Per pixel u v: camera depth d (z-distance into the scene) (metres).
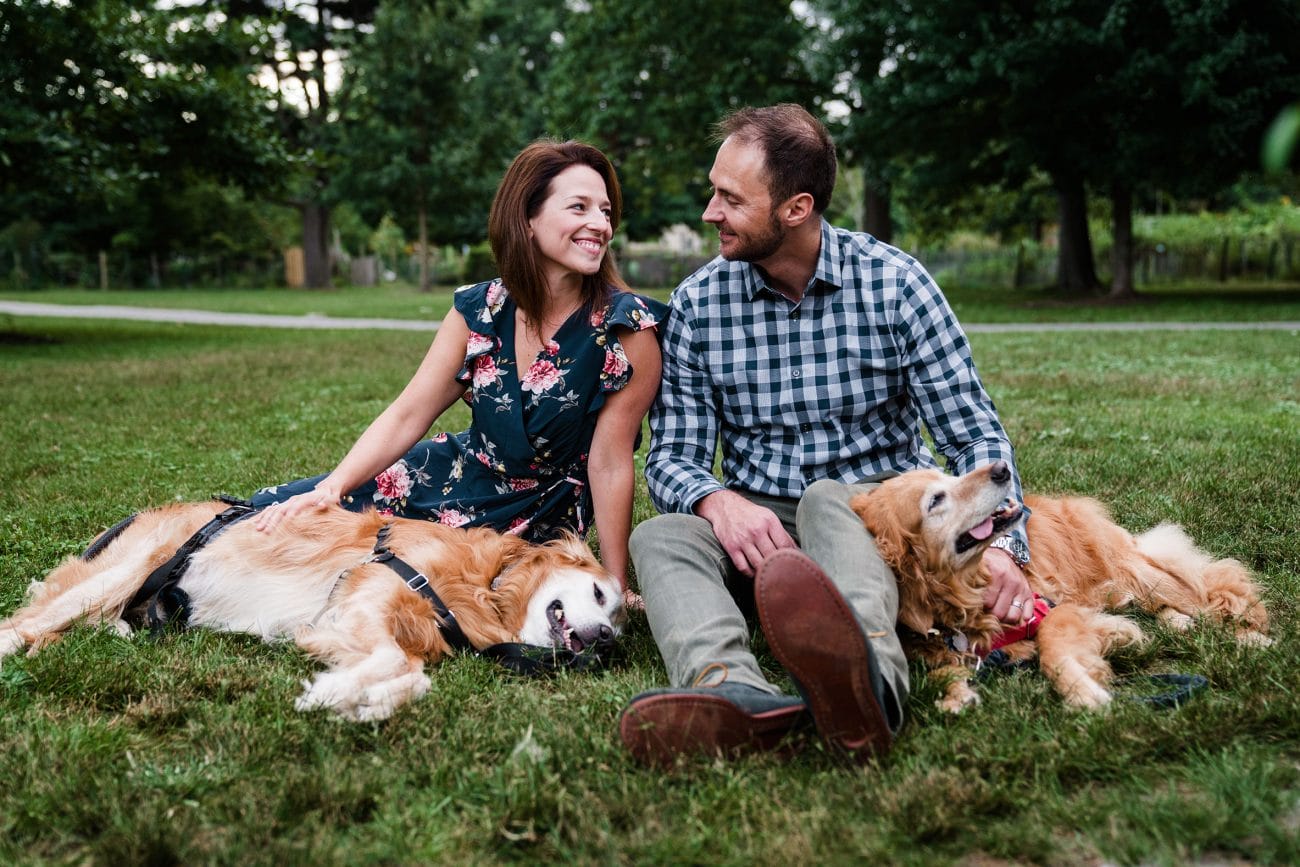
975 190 30.05
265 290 43.69
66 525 4.60
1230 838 1.87
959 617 2.90
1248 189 36.97
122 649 2.99
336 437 6.92
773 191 3.02
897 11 22.22
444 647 3.04
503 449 3.45
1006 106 21.36
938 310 3.17
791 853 1.86
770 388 3.27
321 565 3.20
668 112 25.88
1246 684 2.58
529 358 3.39
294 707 2.59
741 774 2.16
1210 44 18.61
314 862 1.86
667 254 42.75
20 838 1.98
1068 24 19.00
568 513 3.61
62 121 14.76
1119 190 23.72
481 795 2.11
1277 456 5.56
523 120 40.28
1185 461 5.48
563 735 2.36
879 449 3.29
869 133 23.36
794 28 24.94
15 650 3.04
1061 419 7.24
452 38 36.69
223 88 16.56
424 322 22.44
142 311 26.39
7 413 8.48
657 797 2.10
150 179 17.00
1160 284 32.62
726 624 2.57
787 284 3.25
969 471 3.08
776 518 2.90
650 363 3.41
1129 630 3.05
